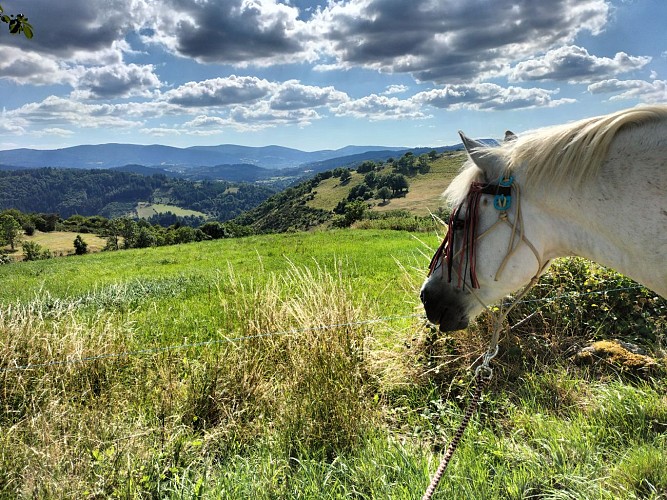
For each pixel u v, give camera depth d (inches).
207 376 147.9
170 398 140.4
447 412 130.2
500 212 70.1
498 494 91.7
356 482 100.3
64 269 811.4
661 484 91.1
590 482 93.0
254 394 144.3
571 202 65.6
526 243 69.6
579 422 117.0
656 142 60.1
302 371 140.7
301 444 117.7
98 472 104.8
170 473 109.7
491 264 71.7
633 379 143.2
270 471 104.8
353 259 559.8
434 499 89.8
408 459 104.3
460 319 76.8
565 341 167.0
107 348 165.2
